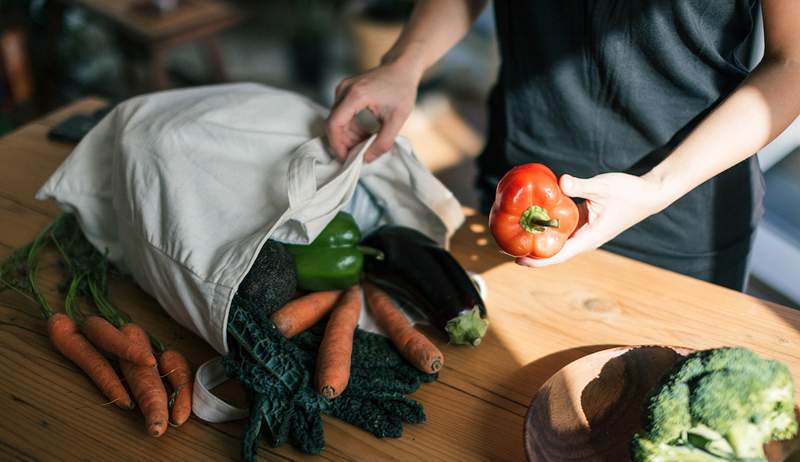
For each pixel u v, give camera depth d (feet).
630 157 4.34
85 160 4.07
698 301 3.89
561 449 3.01
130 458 3.10
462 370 3.54
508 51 4.40
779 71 3.38
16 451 3.09
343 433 3.20
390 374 3.48
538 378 3.50
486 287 3.99
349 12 11.10
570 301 3.90
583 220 3.57
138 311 3.83
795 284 7.55
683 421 2.89
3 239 4.25
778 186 7.77
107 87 11.37
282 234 3.63
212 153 3.72
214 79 11.34
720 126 3.38
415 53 4.35
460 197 9.30
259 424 3.10
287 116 4.00
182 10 10.30
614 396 3.19
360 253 3.84
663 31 3.83
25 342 3.63
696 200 4.35
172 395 3.31
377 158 4.07
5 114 10.78
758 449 2.84
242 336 3.33
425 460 3.11
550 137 4.47
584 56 4.08
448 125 10.69
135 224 3.66
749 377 2.86
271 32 13.26
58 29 10.91
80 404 3.33
